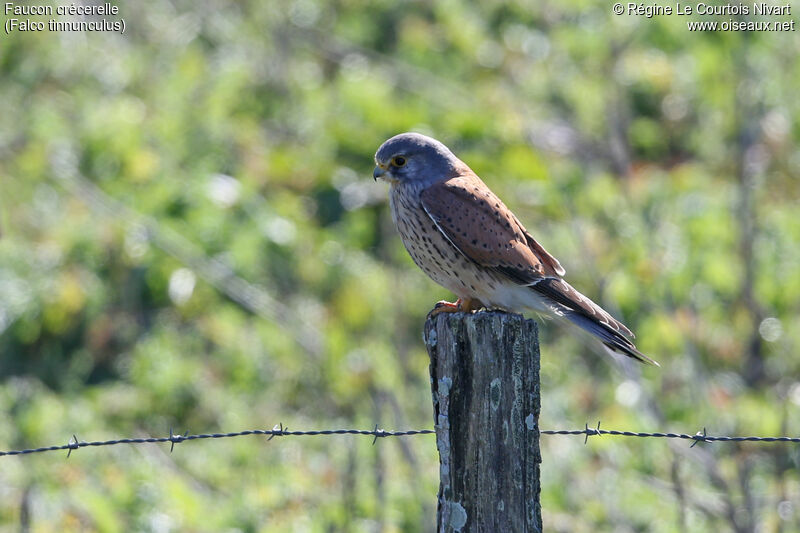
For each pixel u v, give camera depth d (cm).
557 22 1809
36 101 1700
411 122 1541
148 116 1625
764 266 1334
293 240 1381
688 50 1709
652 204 1427
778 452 946
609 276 1304
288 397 1203
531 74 1702
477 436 592
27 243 1366
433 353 605
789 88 1619
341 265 1356
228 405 1193
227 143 1559
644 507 1018
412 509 993
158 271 1332
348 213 1445
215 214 1398
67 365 1266
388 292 1282
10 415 1176
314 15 1848
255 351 1243
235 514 1023
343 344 1202
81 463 1093
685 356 1219
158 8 1920
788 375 1237
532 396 595
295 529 996
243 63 1733
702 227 1381
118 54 1798
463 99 1634
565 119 1612
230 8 1880
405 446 985
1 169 1509
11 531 1002
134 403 1198
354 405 1145
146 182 1475
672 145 1606
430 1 1859
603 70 1645
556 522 999
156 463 1094
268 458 1106
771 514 991
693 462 1073
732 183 1493
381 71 1706
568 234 1363
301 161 1513
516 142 1513
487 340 590
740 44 1616
